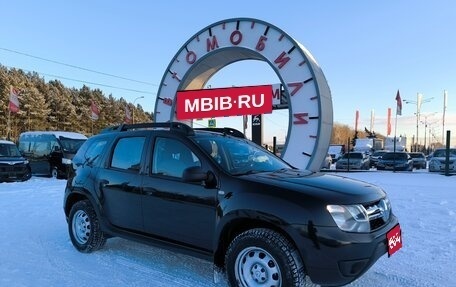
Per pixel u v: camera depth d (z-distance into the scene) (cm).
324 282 379
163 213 495
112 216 560
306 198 393
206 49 1554
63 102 8400
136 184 527
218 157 482
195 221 462
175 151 502
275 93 2342
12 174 1705
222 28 1516
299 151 1357
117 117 10081
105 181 570
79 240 599
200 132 539
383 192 459
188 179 441
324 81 1410
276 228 406
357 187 434
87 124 9094
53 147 2048
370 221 403
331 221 379
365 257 383
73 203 637
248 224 431
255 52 1448
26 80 8144
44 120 7725
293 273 383
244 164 496
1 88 7131
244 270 416
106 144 600
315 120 1343
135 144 555
